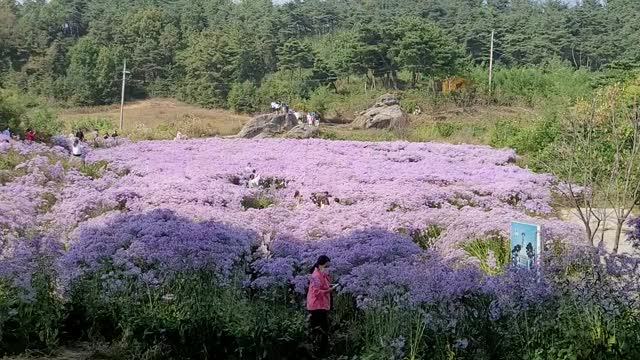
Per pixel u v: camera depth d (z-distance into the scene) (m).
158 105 88.81
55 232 12.84
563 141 19.33
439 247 13.59
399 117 49.62
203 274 10.27
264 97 78.12
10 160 23.95
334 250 11.80
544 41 81.50
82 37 108.06
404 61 66.06
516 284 8.22
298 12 112.56
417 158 30.42
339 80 77.88
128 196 18.73
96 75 90.38
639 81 28.12
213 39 92.25
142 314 9.18
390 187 21.39
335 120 59.59
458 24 90.81
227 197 19.36
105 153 30.61
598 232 16.06
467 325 8.09
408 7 112.94
